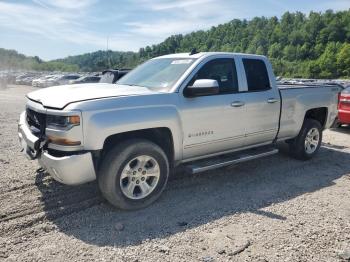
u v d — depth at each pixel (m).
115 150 3.94
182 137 4.48
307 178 5.57
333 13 145.62
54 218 3.90
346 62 108.50
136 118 3.98
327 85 6.85
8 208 4.08
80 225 3.76
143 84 4.89
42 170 5.29
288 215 4.14
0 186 4.74
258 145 5.66
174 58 5.23
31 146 3.96
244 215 4.11
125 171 4.02
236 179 5.41
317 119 7.02
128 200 4.08
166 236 3.57
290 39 145.62
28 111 4.43
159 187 4.33
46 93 4.32
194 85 4.36
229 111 4.93
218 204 4.42
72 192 4.62
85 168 3.74
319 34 139.38
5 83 43.16
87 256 3.17
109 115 3.82
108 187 3.95
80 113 3.67
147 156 4.16
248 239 3.54
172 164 4.59
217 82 4.46
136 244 3.40
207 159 5.12
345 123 9.58
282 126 5.86
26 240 3.42
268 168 6.04
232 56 5.18
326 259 3.23
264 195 4.77
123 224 3.81
